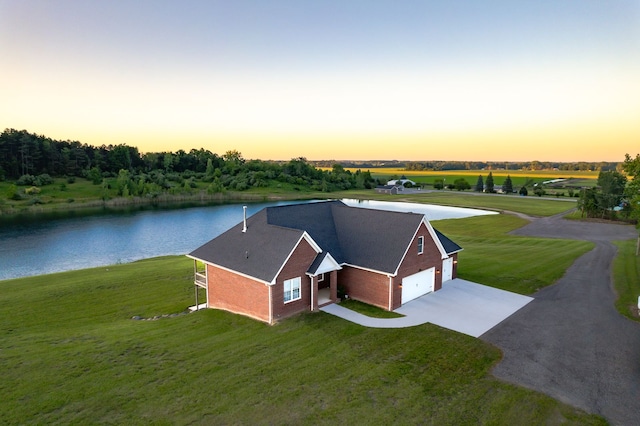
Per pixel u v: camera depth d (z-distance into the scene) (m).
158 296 26.81
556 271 29.34
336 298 23.09
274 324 19.78
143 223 70.94
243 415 12.13
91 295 26.92
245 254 22.12
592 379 14.29
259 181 139.62
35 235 58.84
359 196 123.56
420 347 16.92
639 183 30.86
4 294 27.08
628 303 22.16
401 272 22.14
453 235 52.03
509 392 13.41
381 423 11.76
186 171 151.50
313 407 12.54
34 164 116.56
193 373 14.73
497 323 19.67
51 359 16.03
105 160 137.62
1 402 12.84
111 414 12.19
